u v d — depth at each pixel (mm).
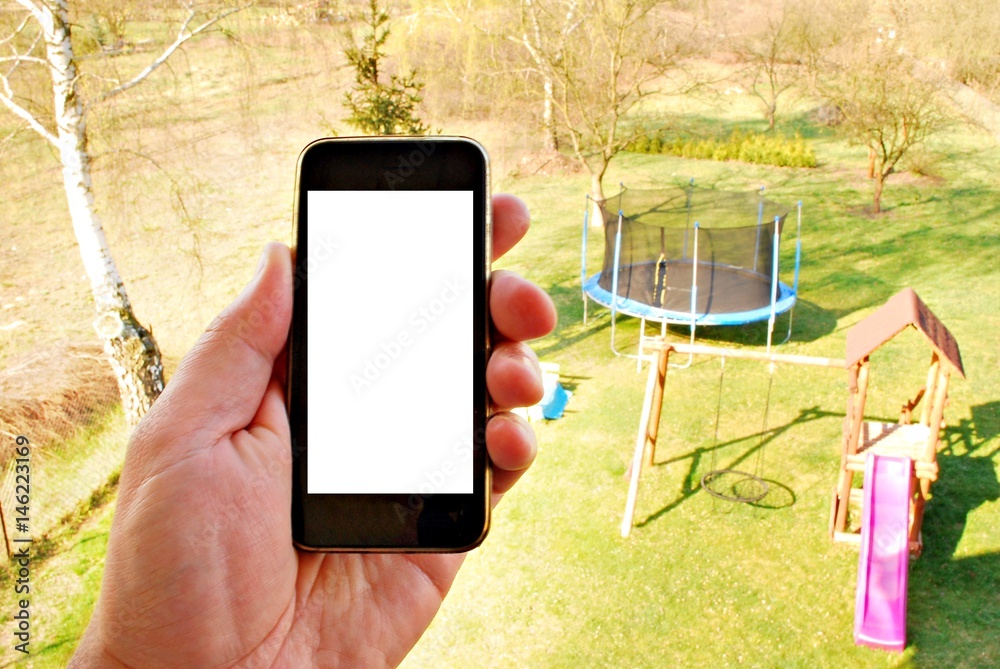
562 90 18594
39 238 17609
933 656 6965
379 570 1292
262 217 18188
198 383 1191
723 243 14102
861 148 25797
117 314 9609
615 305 13359
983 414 11016
